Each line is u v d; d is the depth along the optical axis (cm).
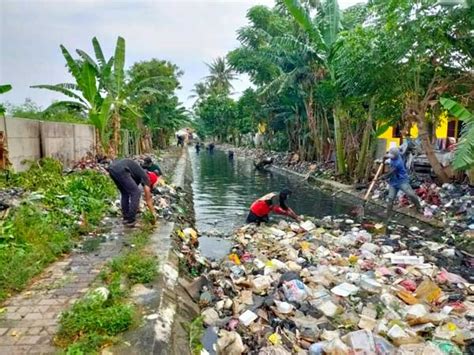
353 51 1041
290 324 403
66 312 310
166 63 3331
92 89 1293
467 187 984
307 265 596
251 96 2961
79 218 618
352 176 1534
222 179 1919
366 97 1220
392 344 356
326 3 1447
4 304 338
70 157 1211
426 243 725
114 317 298
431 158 1081
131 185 623
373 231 834
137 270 409
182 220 816
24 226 489
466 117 747
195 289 468
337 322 409
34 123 974
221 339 363
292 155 2455
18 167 891
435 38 913
